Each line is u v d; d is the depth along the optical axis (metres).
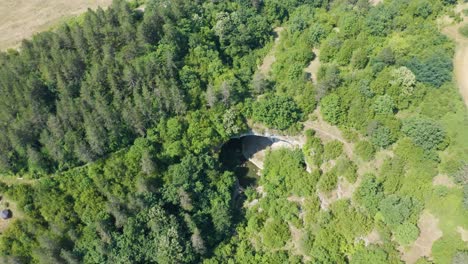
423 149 109.31
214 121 127.75
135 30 133.50
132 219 107.94
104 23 137.25
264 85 134.75
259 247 116.25
